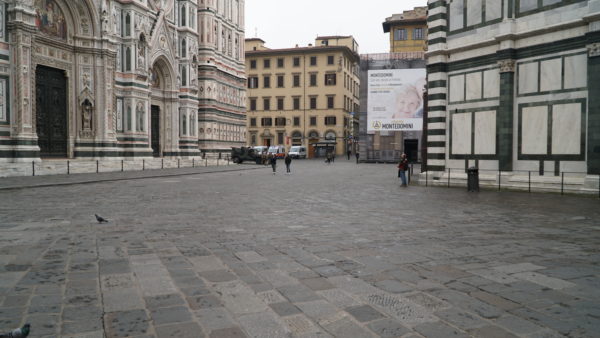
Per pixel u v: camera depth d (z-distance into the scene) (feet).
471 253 22.39
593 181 51.11
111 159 112.98
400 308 14.64
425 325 13.23
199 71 177.27
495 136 62.28
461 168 67.10
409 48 224.74
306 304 15.02
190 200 47.73
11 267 19.56
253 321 13.56
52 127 102.73
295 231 28.68
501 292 16.22
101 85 111.55
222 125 188.85
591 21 50.93
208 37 176.76
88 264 20.13
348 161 204.64
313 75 255.50
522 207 41.52
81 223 31.76
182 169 123.24
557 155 55.77
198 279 17.88
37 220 33.17
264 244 24.58
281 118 261.24
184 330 12.87
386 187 65.92
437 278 18.01
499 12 61.62
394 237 26.63
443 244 24.59
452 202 45.88
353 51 274.57
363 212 38.09
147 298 15.57
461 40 66.64
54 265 19.93
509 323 13.34
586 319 13.65
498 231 28.71
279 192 57.67
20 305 14.78
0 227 29.96
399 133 182.60
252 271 19.04
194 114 161.68
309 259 21.13
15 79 87.66
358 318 13.79
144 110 127.75
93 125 110.93
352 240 25.71
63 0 103.30
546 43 56.34
